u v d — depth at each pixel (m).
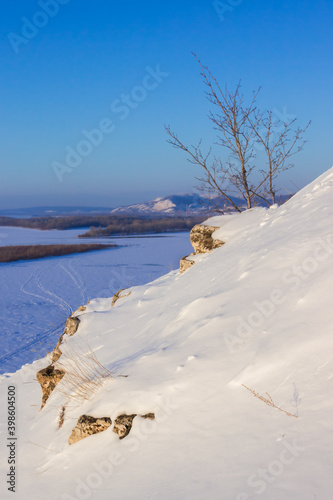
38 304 37.25
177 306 5.69
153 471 2.84
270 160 10.85
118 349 5.43
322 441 2.34
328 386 2.65
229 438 2.73
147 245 106.81
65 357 5.99
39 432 4.58
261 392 2.93
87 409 4.00
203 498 2.38
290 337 3.17
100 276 53.31
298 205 6.76
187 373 3.47
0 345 24.23
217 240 8.00
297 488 2.14
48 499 3.26
